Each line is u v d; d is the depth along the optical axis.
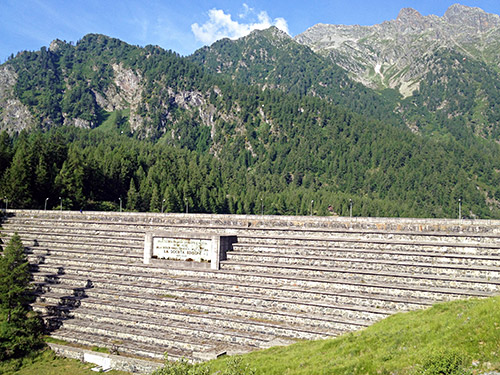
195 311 39.44
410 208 187.38
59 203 103.25
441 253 37.03
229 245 45.34
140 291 43.56
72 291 45.53
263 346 33.84
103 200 128.00
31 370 35.19
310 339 33.50
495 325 21.92
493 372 19.03
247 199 166.62
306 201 176.75
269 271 41.16
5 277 40.03
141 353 35.88
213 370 27.31
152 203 126.81
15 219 62.31
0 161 102.12
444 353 20.50
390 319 30.27
